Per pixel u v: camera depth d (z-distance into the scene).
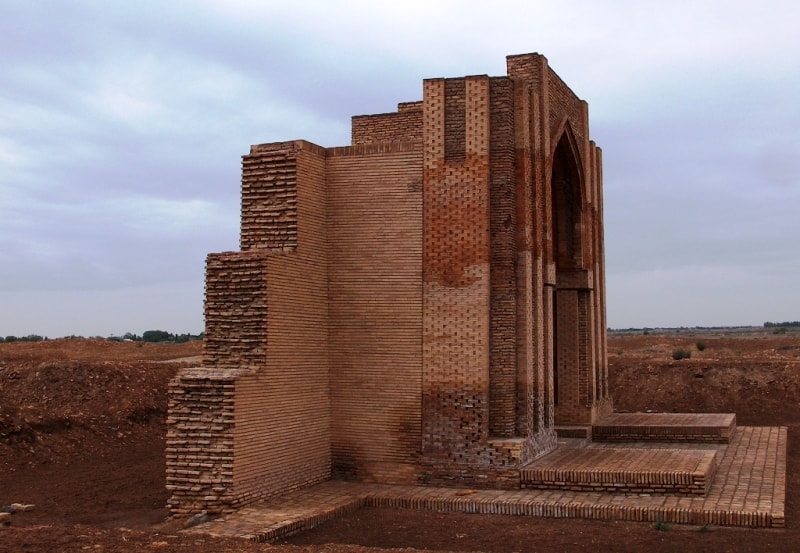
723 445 19.12
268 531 11.67
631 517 12.52
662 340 62.56
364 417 15.76
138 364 28.14
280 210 15.33
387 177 15.93
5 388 26.16
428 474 15.20
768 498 12.98
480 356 15.06
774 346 52.91
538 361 16.00
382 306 15.77
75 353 41.84
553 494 13.92
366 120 20.81
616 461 15.04
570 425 20.50
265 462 14.01
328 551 9.50
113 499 14.64
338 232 16.19
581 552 10.89
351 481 15.71
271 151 15.55
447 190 15.48
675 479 13.42
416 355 15.49
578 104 20.50
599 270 22.36
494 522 12.76
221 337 14.48
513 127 15.72
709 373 31.05
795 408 27.73
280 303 14.61
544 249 16.77
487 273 15.17
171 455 13.53
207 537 10.23
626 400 30.84
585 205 20.77
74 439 19.98
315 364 15.65
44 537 9.59
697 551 10.72
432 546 11.46
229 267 14.54
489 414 15.09
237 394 13.37
